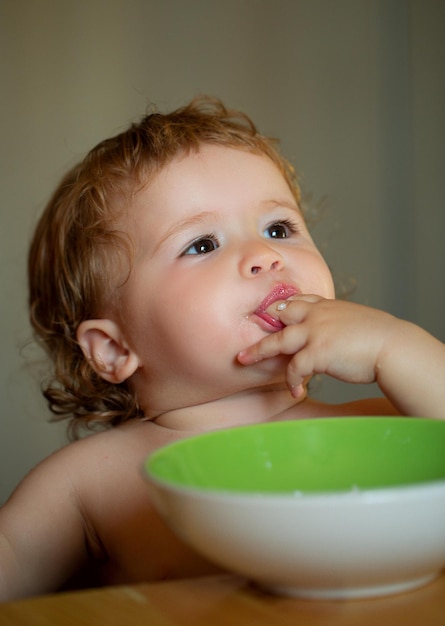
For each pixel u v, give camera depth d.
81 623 0.49
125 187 1.18
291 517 0.46
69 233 1.29
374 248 2.26
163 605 0.52
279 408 1.12
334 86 2.26
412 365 0.89
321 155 2.24
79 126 2.10
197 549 0.52
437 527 0.48
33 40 2.09
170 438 1.12
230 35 2.21
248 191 1.13
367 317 0.94
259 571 0.49
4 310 2.07
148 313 1.11
